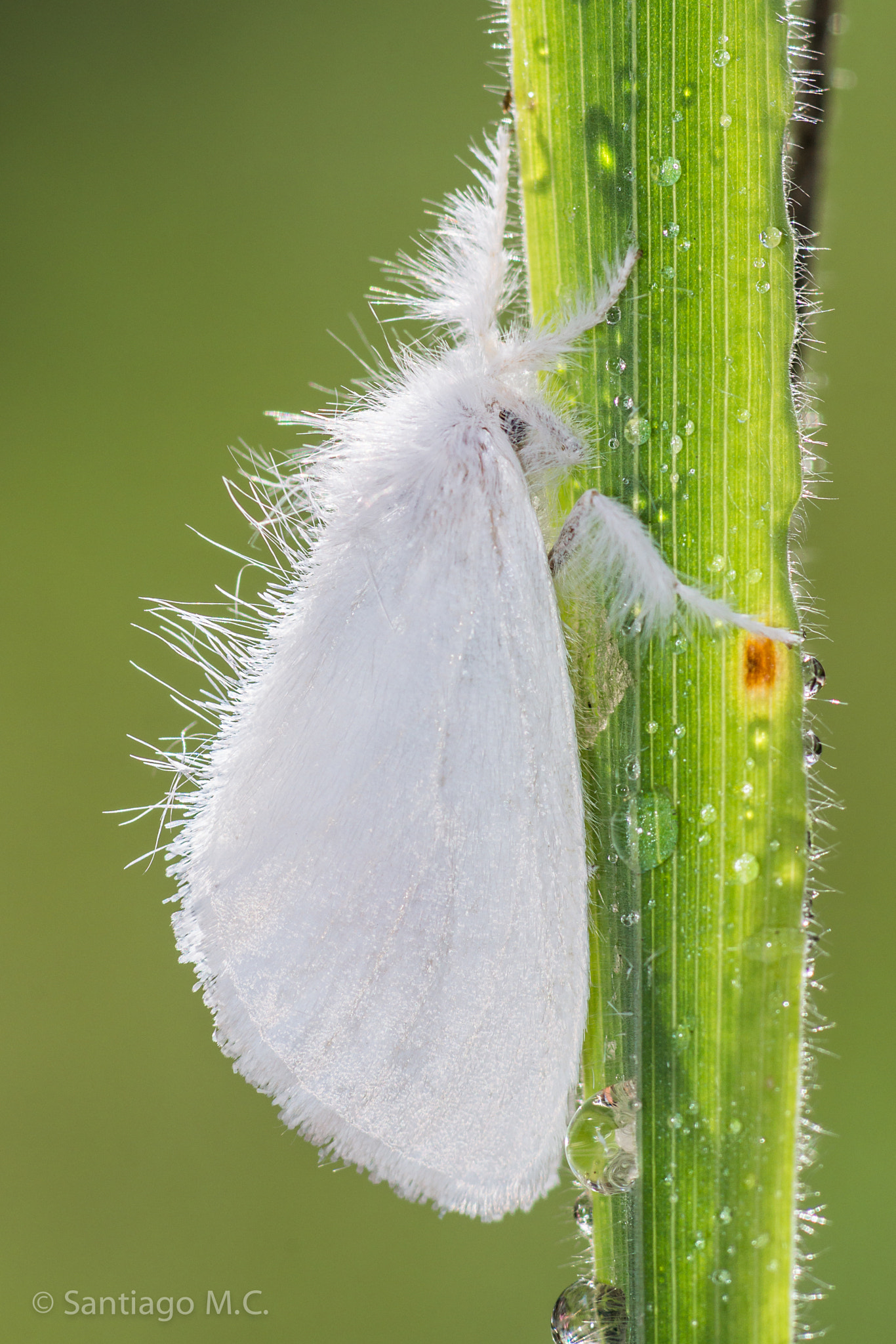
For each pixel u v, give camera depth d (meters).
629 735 0.12
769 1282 0.12
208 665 0.13
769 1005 0.12
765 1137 0.12
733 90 0.12
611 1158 0.12
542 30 0.12
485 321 0.13
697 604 0.12
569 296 0.12
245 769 0.12
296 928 0.12
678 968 0.12
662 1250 0.12
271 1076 0.12
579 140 0.12
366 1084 0.12
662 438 0.12
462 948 0.12
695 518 0.12
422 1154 0.12
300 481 0.13
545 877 0.12
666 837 0.12
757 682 0.12
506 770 0.12
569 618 0.12
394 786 0.12
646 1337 0.12
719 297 0.12
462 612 0.12
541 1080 0.12
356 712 0.12
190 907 0.12
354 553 0.12
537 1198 0.12
